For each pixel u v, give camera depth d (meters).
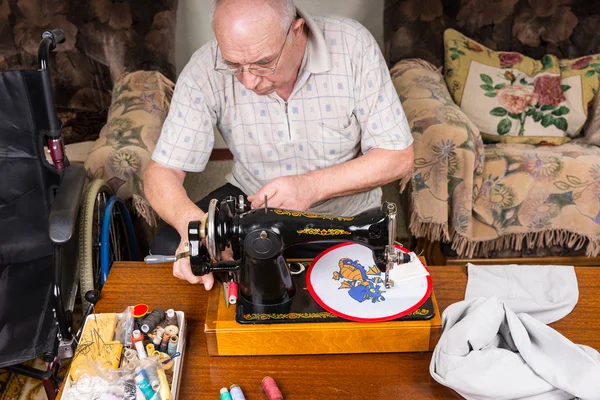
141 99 2.09
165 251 1.58
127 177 1.82
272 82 1.35
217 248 1.07
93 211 1.61
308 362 1.12
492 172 2.03
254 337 1.11
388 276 1.17
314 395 1.05
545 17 2.33
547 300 1.24
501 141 2.25
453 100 2.29
